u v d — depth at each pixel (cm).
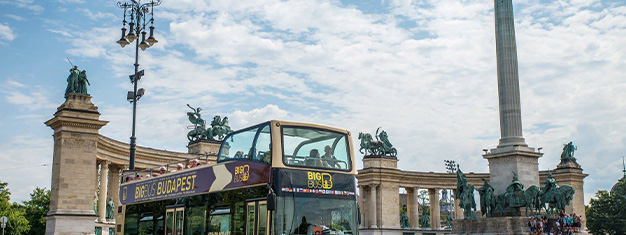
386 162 10150
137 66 4450
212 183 2552
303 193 2227
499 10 7394
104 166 7012
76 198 5531
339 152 2414
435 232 10400
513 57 7250
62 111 5578
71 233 5419
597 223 11144
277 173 2195
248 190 2302
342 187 2347
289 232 2145
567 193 6388
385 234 9712
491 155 7050
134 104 4388
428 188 10594
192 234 2638
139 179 3353
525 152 6856
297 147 2292
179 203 2797
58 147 5644
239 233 2294
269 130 2289
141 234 3162
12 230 8275
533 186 6512
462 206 7181
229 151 2523
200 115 8700
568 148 10431
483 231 6681
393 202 9994
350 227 2309
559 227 6312
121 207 3512
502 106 7162
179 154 8256
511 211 6750
